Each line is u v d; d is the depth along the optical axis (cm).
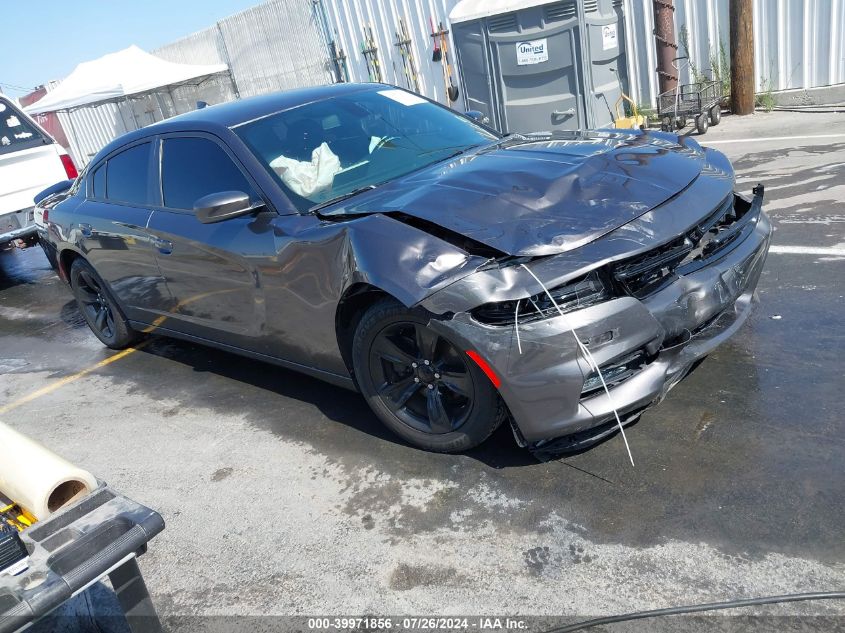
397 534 268
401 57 1259
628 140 346
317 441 344
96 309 537
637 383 262
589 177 292
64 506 182
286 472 324
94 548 170
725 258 288
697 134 909
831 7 881
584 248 255
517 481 282
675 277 272
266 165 352
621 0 990
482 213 273
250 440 360
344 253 288
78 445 396
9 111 785
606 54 962
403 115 403
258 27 1484
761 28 942
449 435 296
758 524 236
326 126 378
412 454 315
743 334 364
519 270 251
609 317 251
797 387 307
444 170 329
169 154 405
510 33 951
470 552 251
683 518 246
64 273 532
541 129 980
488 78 990
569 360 249
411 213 282
